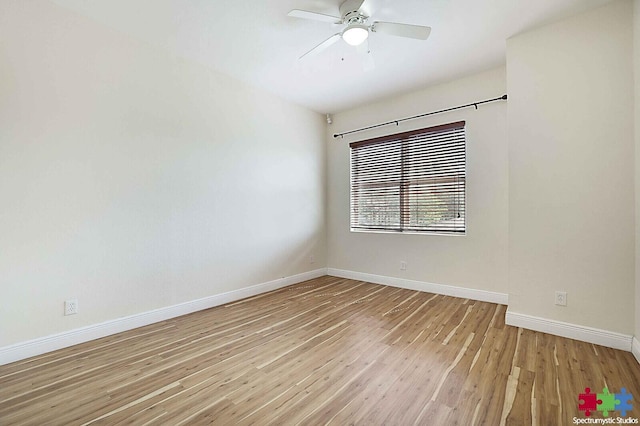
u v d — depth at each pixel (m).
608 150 2.29
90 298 2.48
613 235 2.28
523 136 2.63
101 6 2.31
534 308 2.61
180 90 3.06
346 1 2.23
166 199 2.96
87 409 1.60
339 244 4.75
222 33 2.67
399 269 4.09
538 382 1.82
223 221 3.45
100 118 2.53
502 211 3.31
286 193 4.21
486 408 1.59
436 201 3.79
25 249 2.17
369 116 4.37
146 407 1.62
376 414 1.55
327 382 1.85
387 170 4.23
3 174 2.08
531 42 2.61
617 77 2.26
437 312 3.08
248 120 3.71
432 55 3.03
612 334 2.27
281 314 3.08
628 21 2.23
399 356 2.17
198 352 2.25
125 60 2.68
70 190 2.37
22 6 2.15
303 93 3.99
